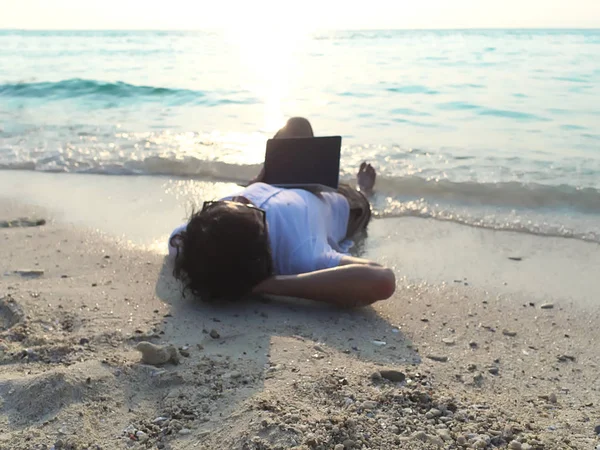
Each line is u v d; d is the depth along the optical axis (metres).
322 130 6.97
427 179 4.79
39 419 1.72
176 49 21.98
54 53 21.09
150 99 9.85
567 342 2.46
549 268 3.26
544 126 6.83
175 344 2.22
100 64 16.39
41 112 8.75
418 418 1.79
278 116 8.00
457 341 2.45
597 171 4.92
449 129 6.85
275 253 2.80
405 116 7.73
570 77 10.60
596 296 2.89
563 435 1.74
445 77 11.32
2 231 3.79
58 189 4.80
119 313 2.51
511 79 10.66
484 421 1.79
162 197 4.54
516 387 2.08
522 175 4.88
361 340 2.39
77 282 2.90
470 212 4.16
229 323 2.46
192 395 1.85
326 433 1.65
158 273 3.05
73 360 2.07
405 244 3.66
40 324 2.37
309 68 13.82
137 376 1.94
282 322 2.50
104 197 4.56
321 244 2.91
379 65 13.98
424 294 2.96
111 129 7.23
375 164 5.35
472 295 2.94
